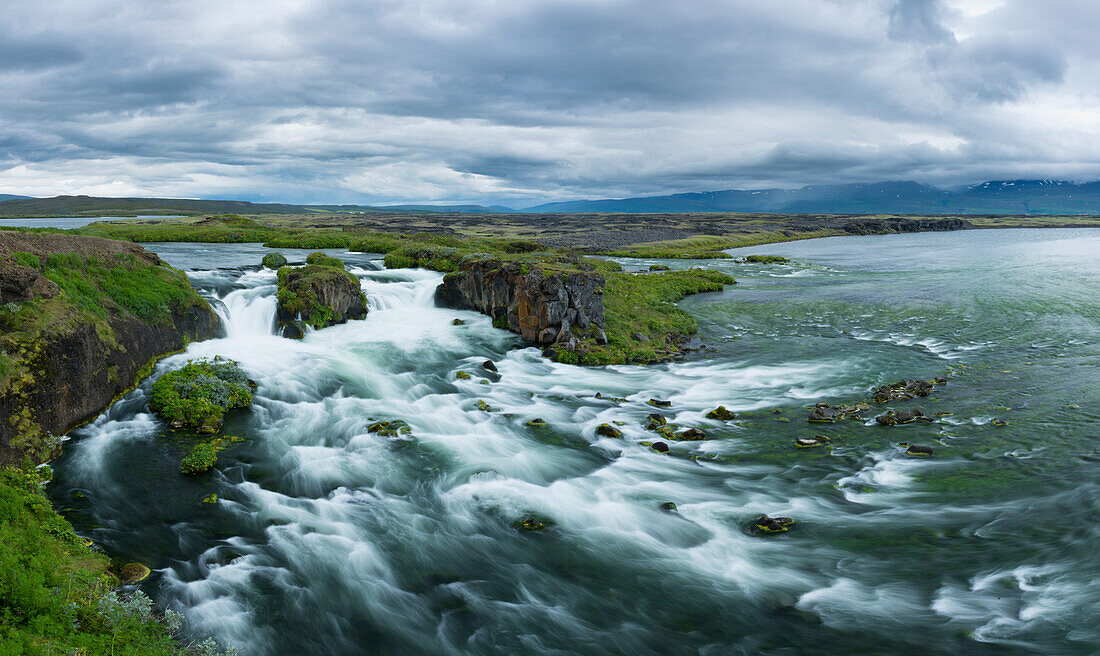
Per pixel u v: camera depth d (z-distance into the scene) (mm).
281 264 53812
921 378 32031
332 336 37281
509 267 41562
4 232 26938
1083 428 23531
